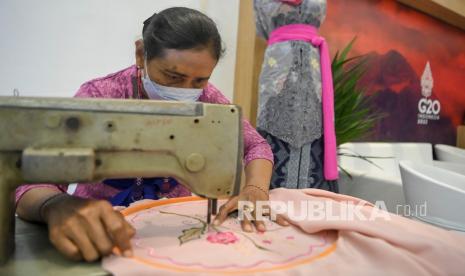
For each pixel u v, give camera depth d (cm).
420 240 52
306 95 133
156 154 55
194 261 49
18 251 52
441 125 311
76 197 55
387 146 234
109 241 49
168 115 55
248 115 190
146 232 61
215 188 59
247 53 189
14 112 49
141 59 85
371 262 49
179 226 64
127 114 53
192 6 179
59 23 147
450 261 49
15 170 49
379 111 249
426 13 276
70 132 50
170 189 98
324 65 138
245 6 189
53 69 148
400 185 176
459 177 143
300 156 136
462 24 303
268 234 61
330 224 59
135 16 165
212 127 58
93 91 91
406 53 266
